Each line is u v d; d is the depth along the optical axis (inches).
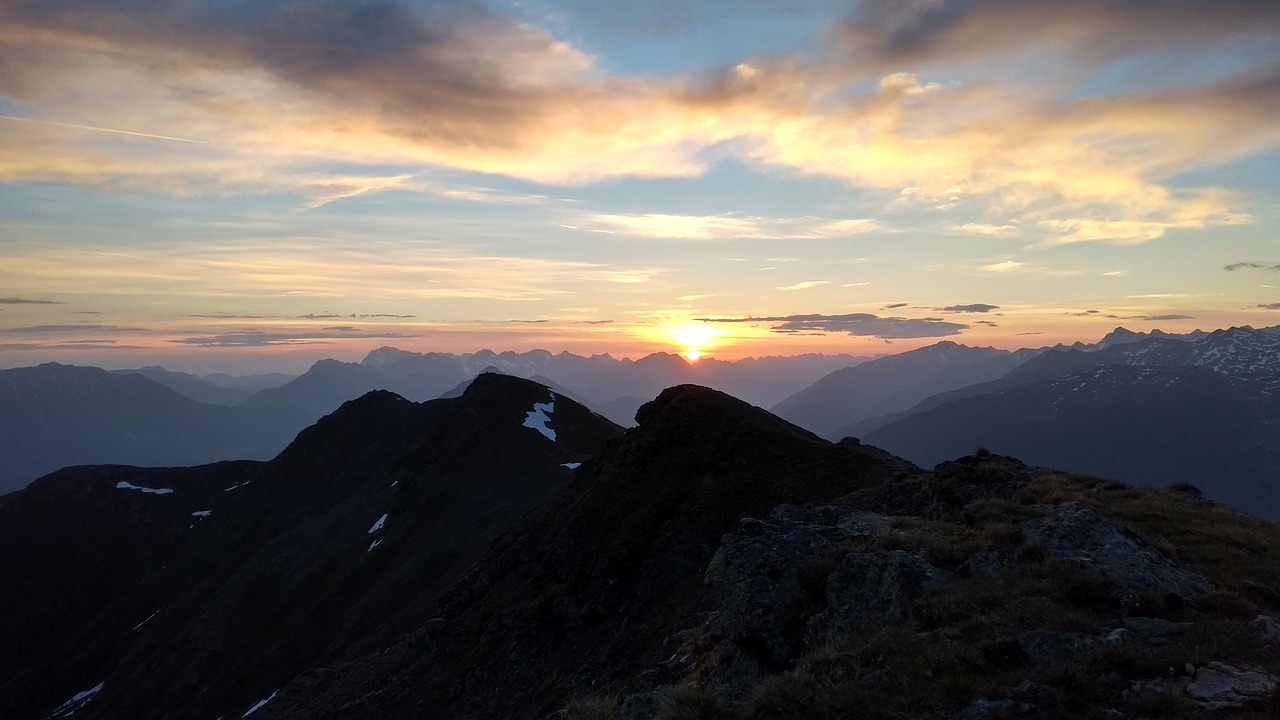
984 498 921.5
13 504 6505.9
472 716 1513.3
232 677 3501.5
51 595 5442.9
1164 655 422.6
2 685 4761.3
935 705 416.5
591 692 1193.4
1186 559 624.1
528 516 2491.4
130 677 3914.9
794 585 687.7
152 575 5487.2
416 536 3892.7
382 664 2133.4
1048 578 549.0
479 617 1961.1
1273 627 457.7
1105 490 884.6
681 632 1133.1
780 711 467.8
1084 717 374.6
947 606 538.0
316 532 4798.2
